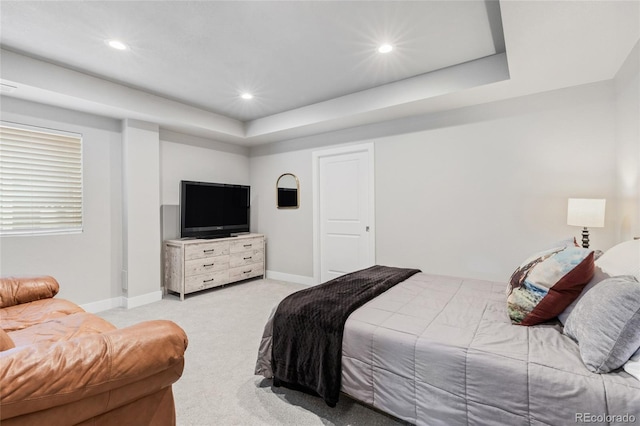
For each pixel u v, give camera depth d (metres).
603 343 1.10
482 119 3.21
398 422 1.63
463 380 1.26
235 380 2.04
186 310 3.48
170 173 4.28
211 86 3.33
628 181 2.32
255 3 1.96
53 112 3.18
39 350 0.98
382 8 2.03
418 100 3.11
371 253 4.01
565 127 2.80
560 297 1.47
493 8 2.04
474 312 1.72
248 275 4.78
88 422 1.04
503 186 3.12
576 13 1.71
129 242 3.64
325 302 1.87
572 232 2.79
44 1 1.92
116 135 3.66
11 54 2.56
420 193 3.62
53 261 3.19
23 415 0.90
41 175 3.13
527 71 2.45
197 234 4.34
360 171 4.18
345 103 3.63
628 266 1.43
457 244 3.39
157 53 2.61
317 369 1.67
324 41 2.44
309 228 4.68
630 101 2.24
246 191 5.07
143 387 1.14
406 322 1.60
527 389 1.13
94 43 2.44
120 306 3.66
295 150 4.79
